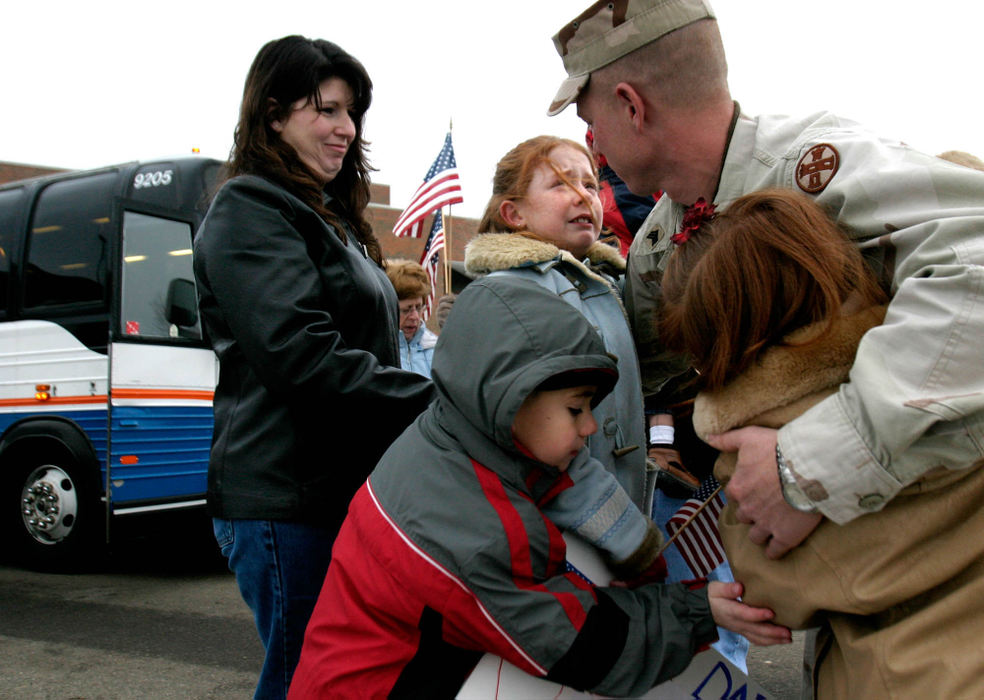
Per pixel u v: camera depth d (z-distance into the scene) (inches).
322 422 73.6
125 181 226.2
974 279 41.3
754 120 61.6
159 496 212.8
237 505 73.1
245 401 75.3
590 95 63.8
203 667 145.5
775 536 47.6
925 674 41.9
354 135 84.6
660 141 61.9
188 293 223.8
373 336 80.6
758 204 50.5
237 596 199.5
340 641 53.3
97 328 215.5
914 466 42.0
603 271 82.5
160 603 192.2
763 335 47.8
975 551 42.6
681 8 58.2
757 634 50.8
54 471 226.4
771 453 46.4
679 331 52.5
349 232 89.7
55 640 162.1
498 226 78.9
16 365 230.8
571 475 55.8
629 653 49.1
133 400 209.3
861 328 46.8
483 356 52.4
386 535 52.8
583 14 61.8
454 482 52.4
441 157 287.6
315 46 81.0
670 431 91.9
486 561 49.3
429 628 51.3
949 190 46.9
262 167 77.9
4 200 248.2
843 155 52.5
